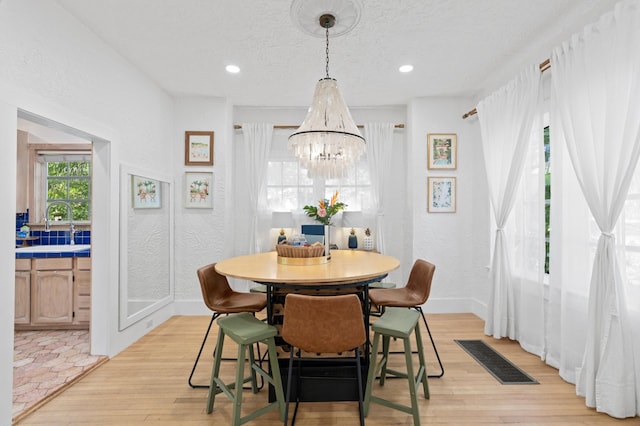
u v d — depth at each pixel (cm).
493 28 235
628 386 179
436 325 333
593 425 175
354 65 292
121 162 274
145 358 259
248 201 408
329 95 222
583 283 211
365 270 194
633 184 180
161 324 339
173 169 370
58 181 381
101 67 249
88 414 186
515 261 288
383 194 398
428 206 373
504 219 288
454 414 186
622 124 179
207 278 215
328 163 236
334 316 153
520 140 264
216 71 305
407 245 396
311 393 198
